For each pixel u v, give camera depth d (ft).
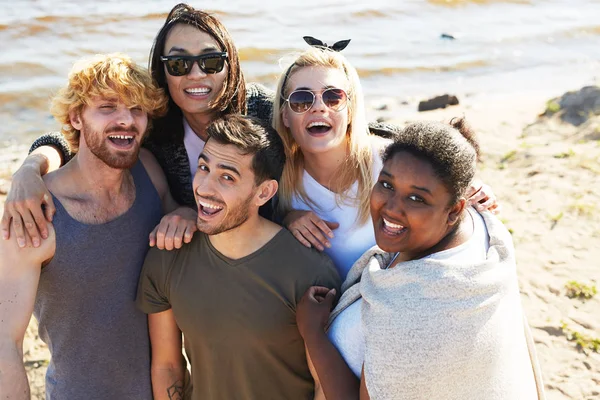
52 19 49.32
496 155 26.50
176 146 11.67
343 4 57.82
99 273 9.73
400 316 7.40
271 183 9.46
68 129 9.93
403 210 7.56
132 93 9.30
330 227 10.66
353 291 8.67
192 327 9.51
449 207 7.60
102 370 10.03
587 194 22.65
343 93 10.38
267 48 45.93
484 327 7.34
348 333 8.38
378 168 11.00
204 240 9.61
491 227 8.59
